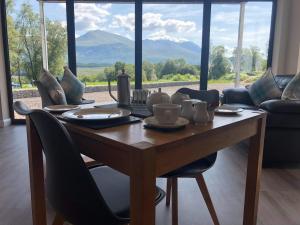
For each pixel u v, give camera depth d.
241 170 2.60
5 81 4.30
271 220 1.76
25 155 2.94
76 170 0.91
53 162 1.00
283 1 4.30
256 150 1.48
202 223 1.74
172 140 0.90
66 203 1.03
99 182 1.30
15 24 4.34
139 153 0.82
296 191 2.16
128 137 0.93
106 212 0.97
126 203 1.12
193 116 1.12
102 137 0.94
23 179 2.35
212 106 1.25
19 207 1.91
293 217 1.80
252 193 1.54
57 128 0.87
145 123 1.08
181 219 1.79
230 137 1.21
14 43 4.38
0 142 3.42
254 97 3.63
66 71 3.51
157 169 0.88
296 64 4.31
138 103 1.48
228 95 3.84
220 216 1.82
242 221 1.76
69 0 4.34
